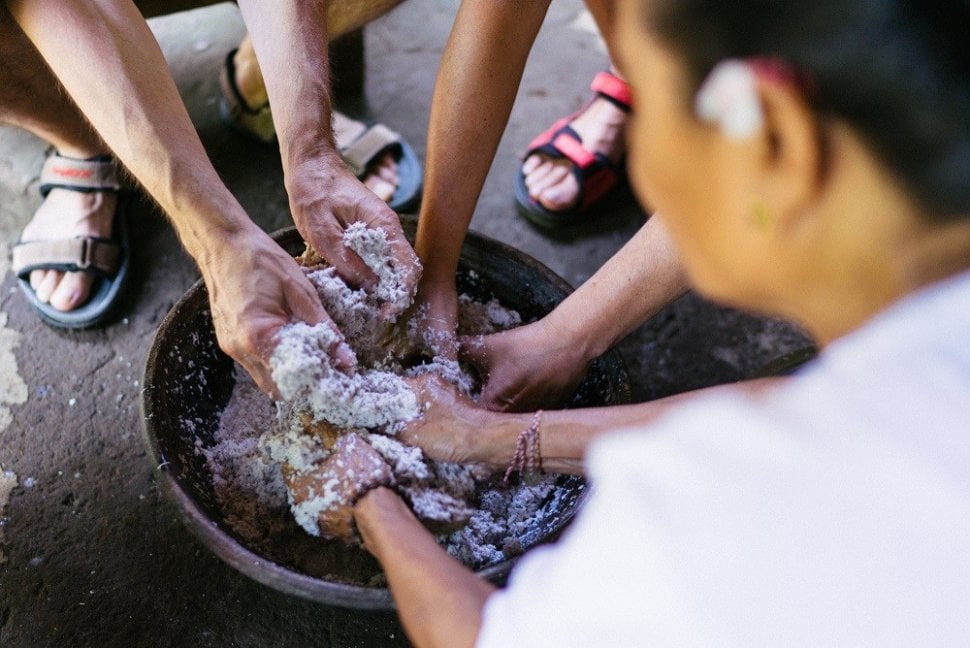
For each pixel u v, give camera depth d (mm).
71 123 1547
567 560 509
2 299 1596
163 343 1098
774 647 421
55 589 1316
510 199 1822
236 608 1320
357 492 978
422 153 1902
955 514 384
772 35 397
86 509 1392
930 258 411
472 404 1107
